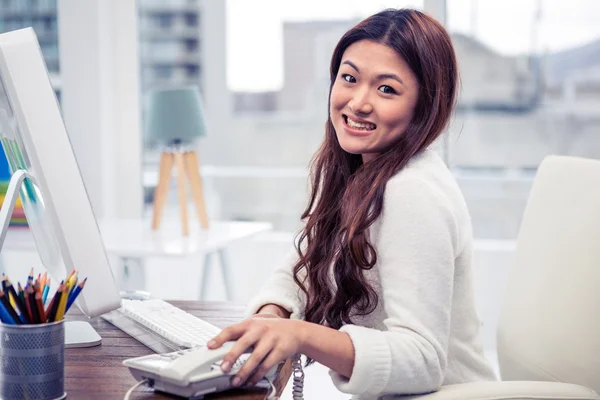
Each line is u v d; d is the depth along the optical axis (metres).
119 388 0.91
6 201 1.08
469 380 1.09
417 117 1.07
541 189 1.28
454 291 1.08
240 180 3.04
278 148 3.00
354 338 0.93
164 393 0.88
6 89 0.98
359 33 1.09
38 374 0.84
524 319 1.23
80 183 1.01
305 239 1.31
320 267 1.18
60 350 0.86
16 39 0.98
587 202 1.17
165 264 3.01
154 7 2.96
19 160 1.10
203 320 1.25
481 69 2.84
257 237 3.00
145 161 3.00
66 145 1.00
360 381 0.92
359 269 1.07
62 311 0.87
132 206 2.98
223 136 3.03
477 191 2.90
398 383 0.94
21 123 0.97
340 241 1.09
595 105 2.80
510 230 2.90
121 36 2.92
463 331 1.10
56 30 2.94
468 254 1.09
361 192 1.06
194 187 2.57
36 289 0.85
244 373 0.86
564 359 1.13
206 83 3.00
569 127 2.83
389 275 0.99
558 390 0.99
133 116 2.95
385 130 1.06
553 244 1.20
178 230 2.55
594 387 1.08
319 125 2.95
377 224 1.06
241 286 3.01
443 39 1.08
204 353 0.86
